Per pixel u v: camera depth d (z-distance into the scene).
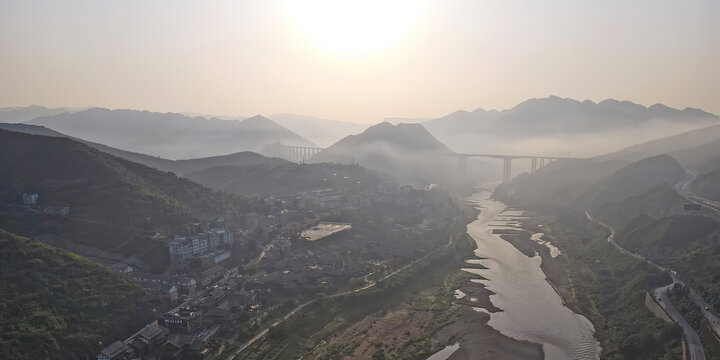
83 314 141.50
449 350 153.88
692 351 129.50
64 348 126.44
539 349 153.00
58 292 145.12
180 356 137.00
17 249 154.38
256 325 158.62
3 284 138.38
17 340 120.31
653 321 155.75
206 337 147.62
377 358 146.25
